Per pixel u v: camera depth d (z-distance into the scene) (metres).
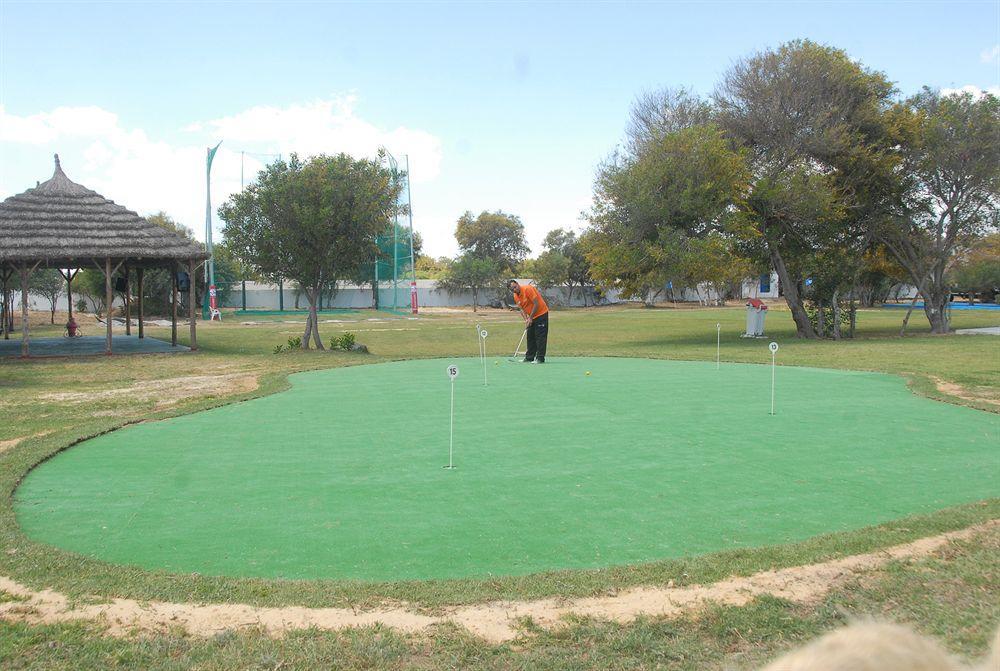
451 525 5.66
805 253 29.02
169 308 56.28
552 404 11.05
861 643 0.83
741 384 13.22
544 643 3.68
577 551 5.10
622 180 26.89
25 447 8.24
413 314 62.00
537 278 80.75
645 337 32.09
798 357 19.09
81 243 22.00
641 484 6.75
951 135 26.78
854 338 28.75
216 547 5.22
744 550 4.95
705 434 8.90
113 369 18.08
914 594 4.17
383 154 22.97
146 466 7.59
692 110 30.17
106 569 4.67
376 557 5.00
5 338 29.83
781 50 27.41
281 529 5.60
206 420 10.11
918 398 11.67
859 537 5.16
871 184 28.19
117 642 3.69
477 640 3.69
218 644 3.66
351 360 18.89
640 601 4.17
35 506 6.24
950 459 7.70
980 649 3.39
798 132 27.42
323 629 3.83
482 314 64.50
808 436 8.79
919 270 30.11
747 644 3.64
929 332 30.97
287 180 21.33
